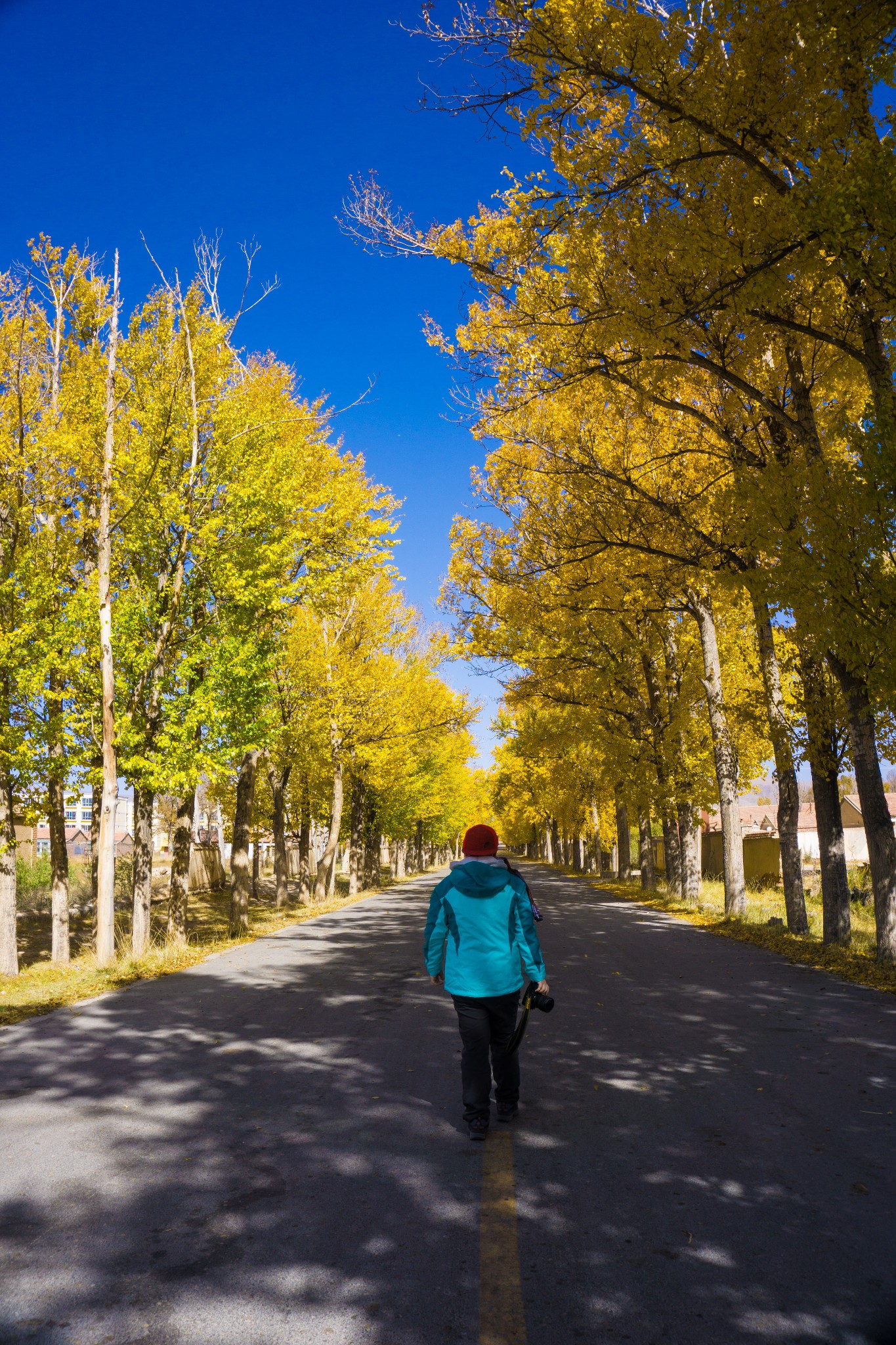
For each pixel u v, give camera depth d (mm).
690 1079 5855
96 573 14656
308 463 18812
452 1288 3100
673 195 9258
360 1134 4852
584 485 14367
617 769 22219
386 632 28953
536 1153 4488
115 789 12875
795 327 9922
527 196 9570
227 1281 3162
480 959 4879
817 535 9602
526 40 8523
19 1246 3467
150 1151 4605
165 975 11703
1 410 13836
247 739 14492
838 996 8844
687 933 15414
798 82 8250
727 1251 3355
